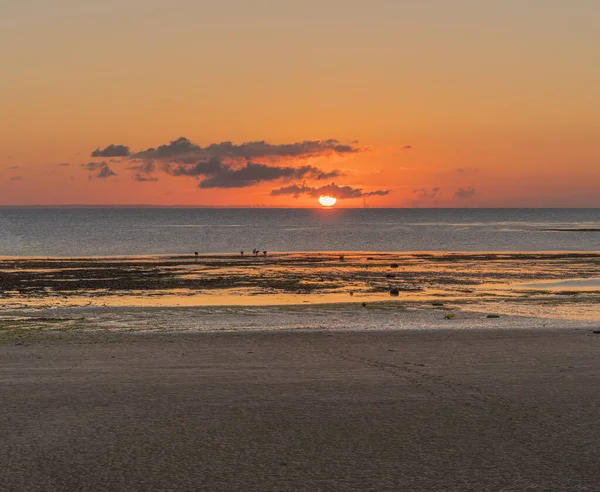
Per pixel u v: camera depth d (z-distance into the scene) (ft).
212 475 25.82
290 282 128.06
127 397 38.22
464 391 39.68
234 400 37.58
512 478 25.44
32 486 24.70
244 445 29.55
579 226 590.14
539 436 30.78
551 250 276.21
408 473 26.02
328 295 107.34
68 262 181.57
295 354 51.90
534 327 67.41
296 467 26.73
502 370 45.75
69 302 98.48
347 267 165.78
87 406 36.17
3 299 101.91
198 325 70.49
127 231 495.41
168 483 25.00
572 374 44.45
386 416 34.30
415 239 378.73
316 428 32.17
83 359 50.01
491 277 139.54
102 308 84.94
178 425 32.60
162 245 316.40
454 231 491.72
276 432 31.53
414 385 41.27
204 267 164.86
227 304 95.50
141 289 116.16
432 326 69.31
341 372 45.16
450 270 157.28
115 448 29.09
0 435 30.96
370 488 24.48
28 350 53.93
